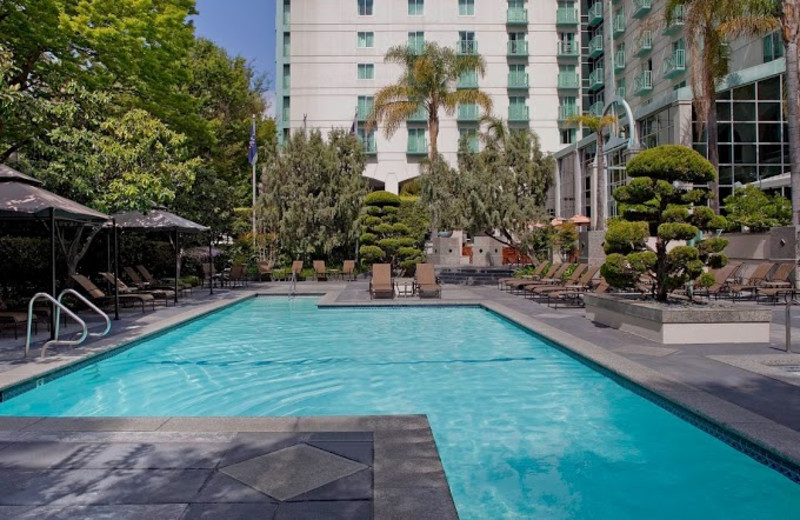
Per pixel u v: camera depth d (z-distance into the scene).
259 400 7.15
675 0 23.14
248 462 4.21
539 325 11.45
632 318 10.19
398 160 44.06
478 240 32.03
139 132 14.83
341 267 28.25
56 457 4.34
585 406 6.62
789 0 17.00
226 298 18.34
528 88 44.25
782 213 19.56
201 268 25.70
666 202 10.12
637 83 38.53
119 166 14.05
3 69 10.88
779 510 4.04
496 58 44.22
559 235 26.61
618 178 32.78
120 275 19.36
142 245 21.58
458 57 28.92
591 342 9.38
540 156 22.89
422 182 23.97
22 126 14.00
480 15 44.09
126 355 9.84
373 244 26.58
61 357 8.45
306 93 43.47
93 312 14.26
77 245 14.52
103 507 3.51
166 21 17.97
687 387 6.26
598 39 43.62
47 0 14.84
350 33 43.41
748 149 25.94
